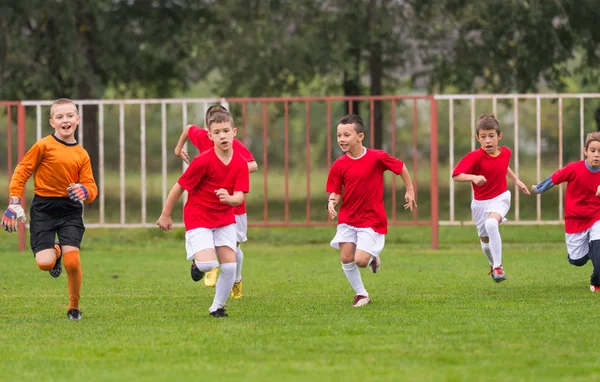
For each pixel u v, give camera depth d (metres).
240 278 20.72
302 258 30.59
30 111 49.31
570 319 16.72
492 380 11.85
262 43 44.41
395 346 14.23
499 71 46.69
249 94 47.22
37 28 46.59
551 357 13.28
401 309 18.33
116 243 36.22
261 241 37.12
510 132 92.56
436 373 12.29
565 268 26.41
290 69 44.50
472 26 45.50
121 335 15.59
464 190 66.56
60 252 18.38
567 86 47.66
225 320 17.17
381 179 18.81
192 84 55.09
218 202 17.41
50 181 17.28
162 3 49.00
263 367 12.83
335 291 21.73
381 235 18.86
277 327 16.17
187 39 48.47
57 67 46.62
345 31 43.72
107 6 44.78
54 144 17.28
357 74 47.75
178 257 31.12
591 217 20.70
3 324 16.97
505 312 17.70
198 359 13.45
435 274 25.20
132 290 22.30
